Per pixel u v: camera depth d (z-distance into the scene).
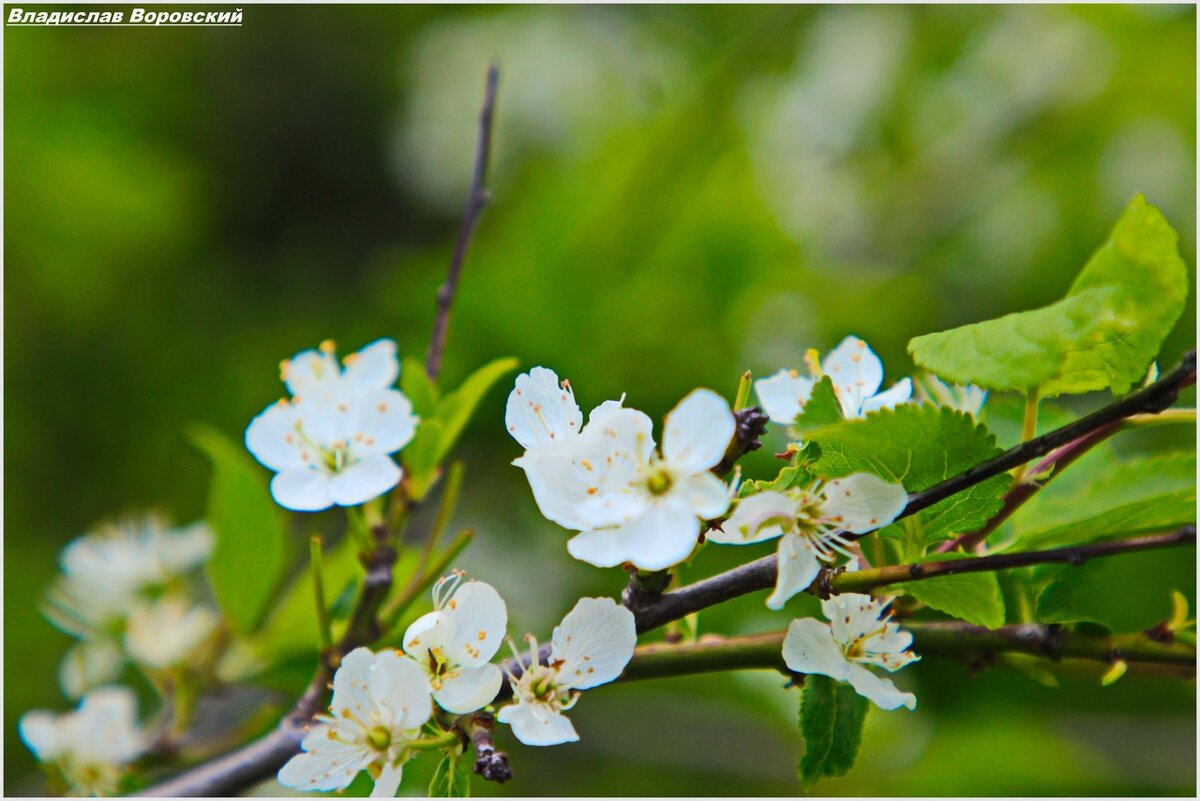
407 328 1.06
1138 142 1.13
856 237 1.14
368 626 0.68
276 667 0.74
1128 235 0.62
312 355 0.69
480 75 1.36
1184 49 1.12
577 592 0.91
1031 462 0.64
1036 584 0.65
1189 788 0.87
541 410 0.63
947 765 0.82
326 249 1.52
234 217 1.50
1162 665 0.65
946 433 0.62
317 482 0.67
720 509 0.61
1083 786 0.82
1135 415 0.64
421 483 0.69
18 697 1.05
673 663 0.65
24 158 1.21
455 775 0.63
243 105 1.53
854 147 1.19
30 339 1.23
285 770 0.63
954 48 1.22
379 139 1.58
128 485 1.19
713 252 0.96
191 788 0.68
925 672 0.87
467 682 0.63
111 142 1.27
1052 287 1.07
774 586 0.63
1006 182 1.14
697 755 0.97
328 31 1.58
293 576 1.06
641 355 0.92
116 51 1.41
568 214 0.96
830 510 0.62
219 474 0.74
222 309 1.34
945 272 1.08
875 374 0.65
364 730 0.63
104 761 0.74
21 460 1.18
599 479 0.62
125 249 1.26
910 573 0.62
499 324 0.91
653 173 1.01
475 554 0.94
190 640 0.75
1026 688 0.88
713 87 1.06
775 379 0.65
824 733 0.64
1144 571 0.82
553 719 0.62
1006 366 0.62
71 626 0.82
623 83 1.31
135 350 1.26
